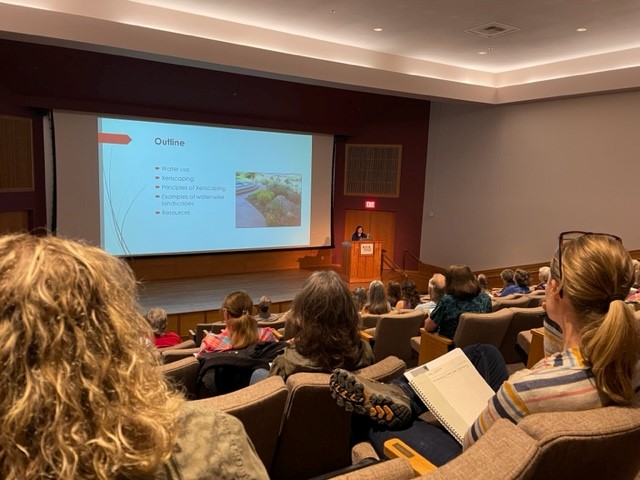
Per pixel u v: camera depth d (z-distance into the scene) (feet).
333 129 33.45
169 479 1.79
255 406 4.30
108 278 1.90
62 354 1.62
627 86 21.85
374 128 34.60
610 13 18.21
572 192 25.02
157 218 28.53
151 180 28.12
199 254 30.04
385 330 11.69
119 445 1.62
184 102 28.02
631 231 22.59
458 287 10.79
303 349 5.44
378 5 18.34
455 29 20.80
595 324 3.32
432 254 33.86
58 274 1.71
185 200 29.25
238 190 30.89
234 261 31.86
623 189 22.80
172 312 22.45
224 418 2.15
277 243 32.81
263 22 20.74
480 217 30.35
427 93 26.02
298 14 19.66
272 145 31.83
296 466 5.15
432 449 4.27
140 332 1.97
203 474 1.88
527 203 27.37
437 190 33.27
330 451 5.26
